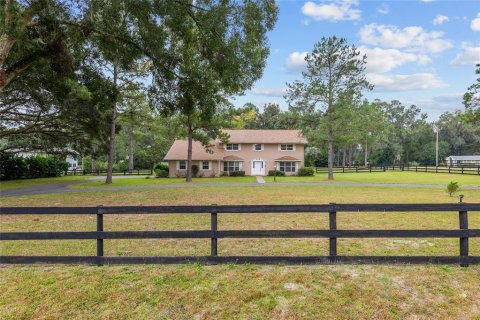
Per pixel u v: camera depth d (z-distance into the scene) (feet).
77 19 32.55
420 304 12.32
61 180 100.48
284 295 13.00
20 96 65.21
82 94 59.47
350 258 15.72
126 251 19.98
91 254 19.51
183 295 13.03
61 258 15.89
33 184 83.20
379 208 15.60
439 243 21.72
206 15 32.68
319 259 15.80
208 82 39.70
